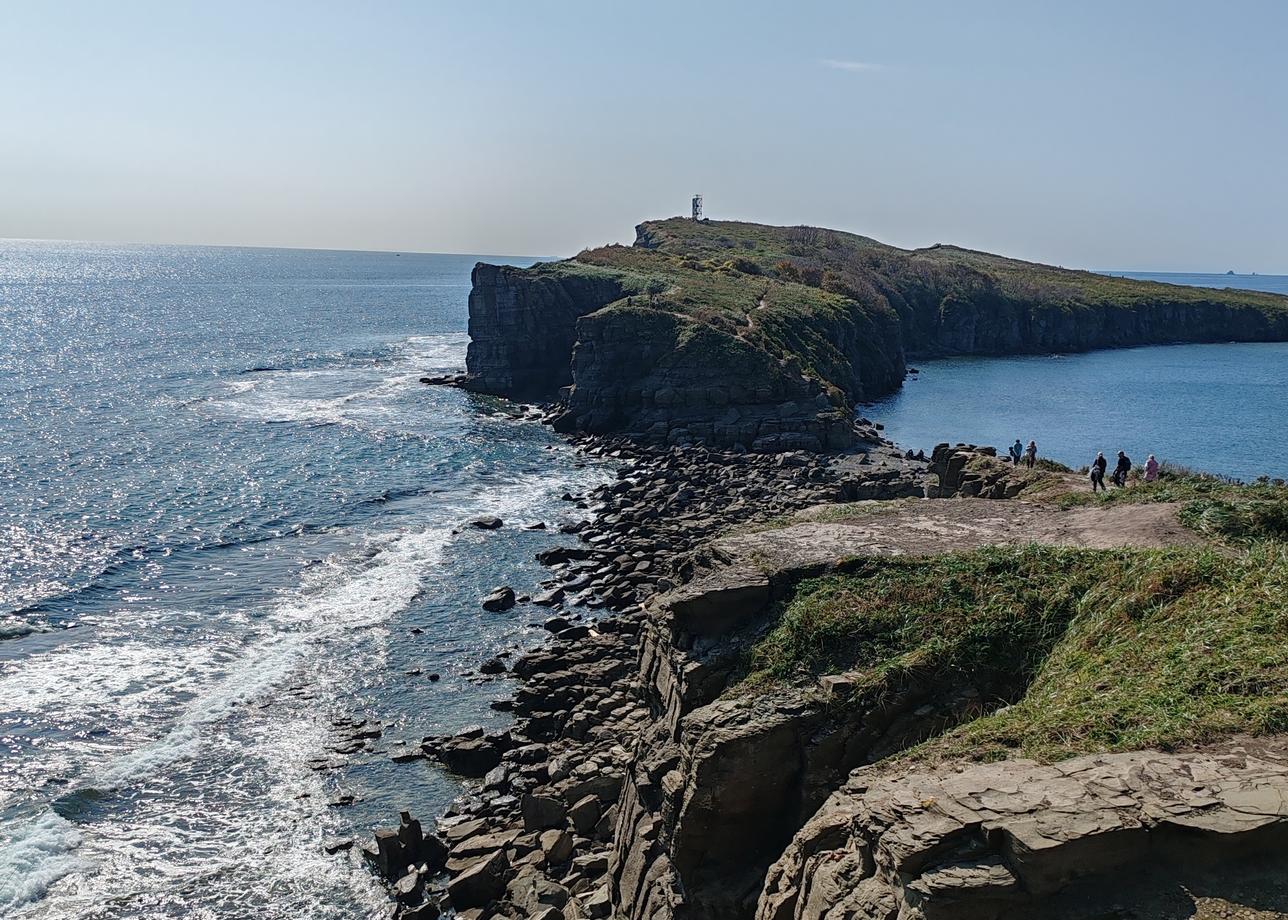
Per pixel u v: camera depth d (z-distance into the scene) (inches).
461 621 1549.0
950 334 6496.1
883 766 606.9
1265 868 419.2
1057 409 3873.0
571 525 2074.3
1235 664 573.3
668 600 824.9
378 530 2030.0
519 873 914.7
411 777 1123.9
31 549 1808.6
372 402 3538.4
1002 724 602.2
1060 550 823.1
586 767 1057.5
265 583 1699.1
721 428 2874.0
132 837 1005.8
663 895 714.2
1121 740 527.5
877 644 737.6
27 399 3250.5
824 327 4094.5
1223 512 967.0
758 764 670.5
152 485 2278.5
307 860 977.5
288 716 1248.2
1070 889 430.0
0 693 1273.4
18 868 949.2
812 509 1122.0
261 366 4352.9
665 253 5738.2
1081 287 7810.0
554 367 3875.5
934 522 1008.9
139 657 1395.2
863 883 491.8
